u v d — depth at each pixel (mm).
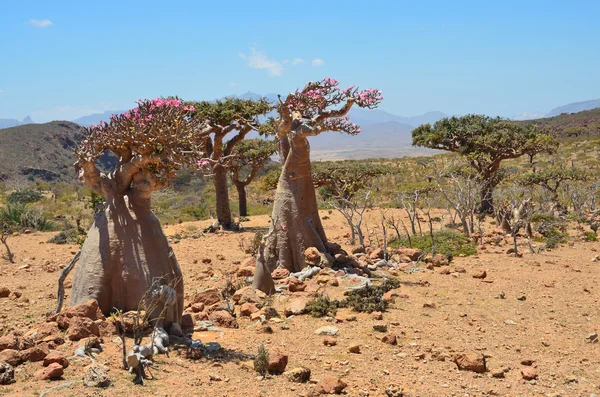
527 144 33875
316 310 11469
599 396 7457
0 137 135375
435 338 9984
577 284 14641
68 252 21562
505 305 12453
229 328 10297
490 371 8344
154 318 8758
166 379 7148
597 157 74312
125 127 9047
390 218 31844
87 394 6359
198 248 22141
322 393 7164
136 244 9305
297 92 14805
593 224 25375
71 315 8812
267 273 13227
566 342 9953
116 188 9570
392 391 7133
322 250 15422
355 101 14664
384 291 13359
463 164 33594
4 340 7676
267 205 49844
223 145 28422
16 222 31406
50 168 131625
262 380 7461
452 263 17938
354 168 38156
